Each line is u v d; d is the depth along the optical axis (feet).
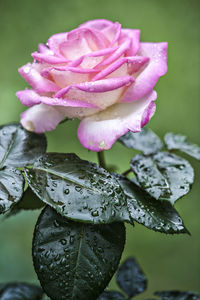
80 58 1.58
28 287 1.91
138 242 5.03
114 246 1.52
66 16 7.11
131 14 7.20
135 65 1.64
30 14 7.13
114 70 1.58
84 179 1.53
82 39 1.64
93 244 1.52
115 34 1.70
